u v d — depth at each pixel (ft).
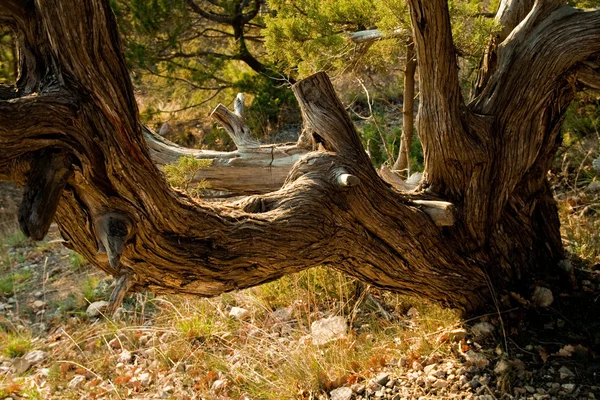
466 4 13.87
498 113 11.78
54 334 16.62
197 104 31.45
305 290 15.30
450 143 11.37
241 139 15.01
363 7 15.40
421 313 13.70
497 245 12.69
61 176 7.25
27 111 6.79
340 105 11.05
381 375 11.84
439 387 11.30
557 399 10.55
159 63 29.66
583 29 11.16
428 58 10.69
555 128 12.23
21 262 22.16
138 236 8.44
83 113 7.22
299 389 12.10
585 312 12.64
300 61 16.80
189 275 9.21
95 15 6.95
